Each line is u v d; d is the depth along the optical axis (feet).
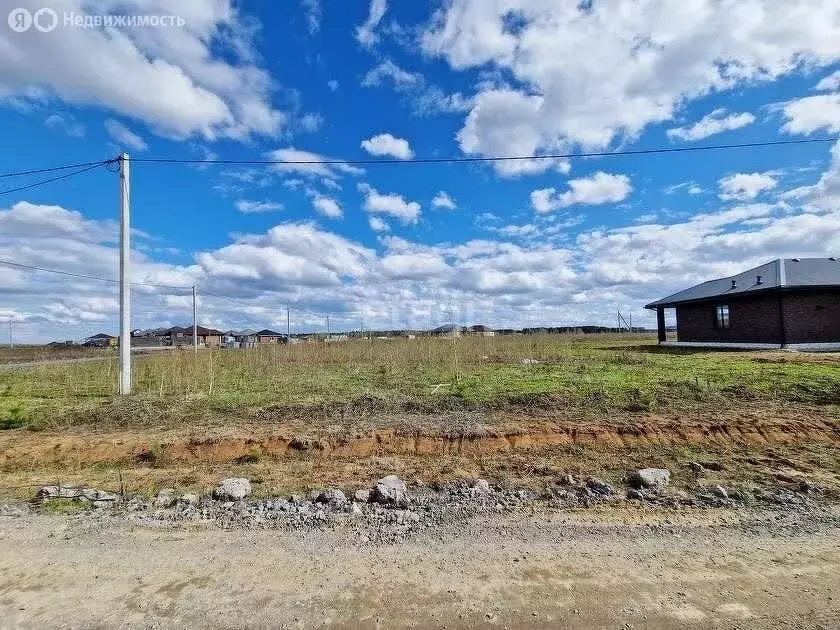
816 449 21.84
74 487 18.90
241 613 9.69
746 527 13.85
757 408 27.66
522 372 44.80
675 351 68.74
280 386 40.73
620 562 11.74
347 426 26.03
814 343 67.21
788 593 10.19
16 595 10.53
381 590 10.51
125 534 13.98
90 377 51.19
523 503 16.39
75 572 11.57
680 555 12.09
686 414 26.63
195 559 12.20
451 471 20.36
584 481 18.56
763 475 18.78
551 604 9.87
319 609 9.78
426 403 30.81
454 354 55.42
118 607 9.98
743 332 74.95
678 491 17.29
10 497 18.01
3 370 66.18
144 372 53.72
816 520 14.29
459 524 14.48
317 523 14.71
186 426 27.04
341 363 60.08
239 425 26.91
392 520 14.90
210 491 18.42
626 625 9.12
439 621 9.31
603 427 24.48
